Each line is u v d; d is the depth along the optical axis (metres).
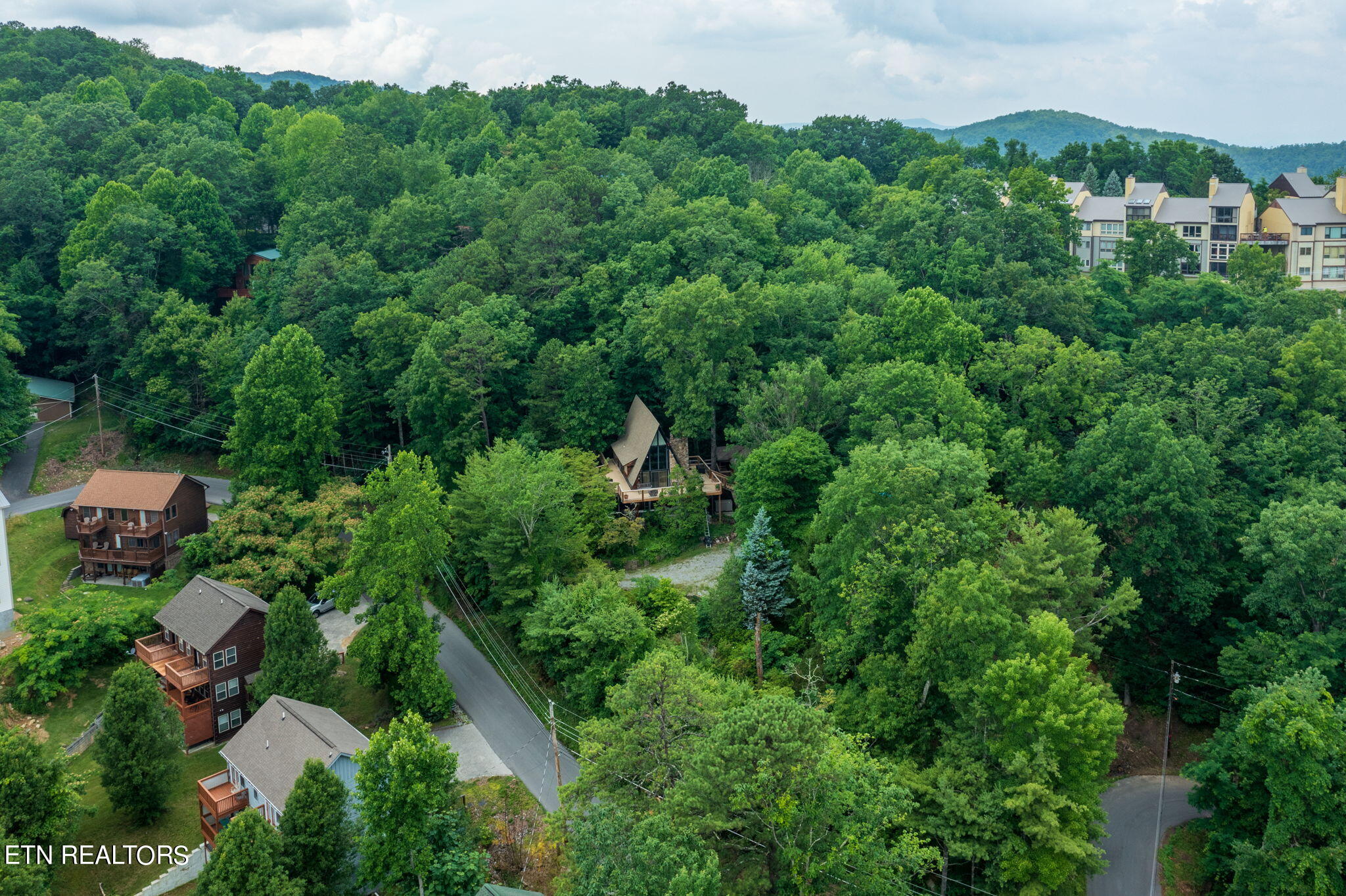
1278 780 48.12
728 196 110.44
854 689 55.47
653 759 45.59
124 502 77.50
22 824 45.69
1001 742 49.03
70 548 80.44
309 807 43.53
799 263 98.69
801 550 69.31
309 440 81.62
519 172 117.44
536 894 42.34
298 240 105.81
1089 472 68.38
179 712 59.53
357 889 45.38
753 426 76.94
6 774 45.94
